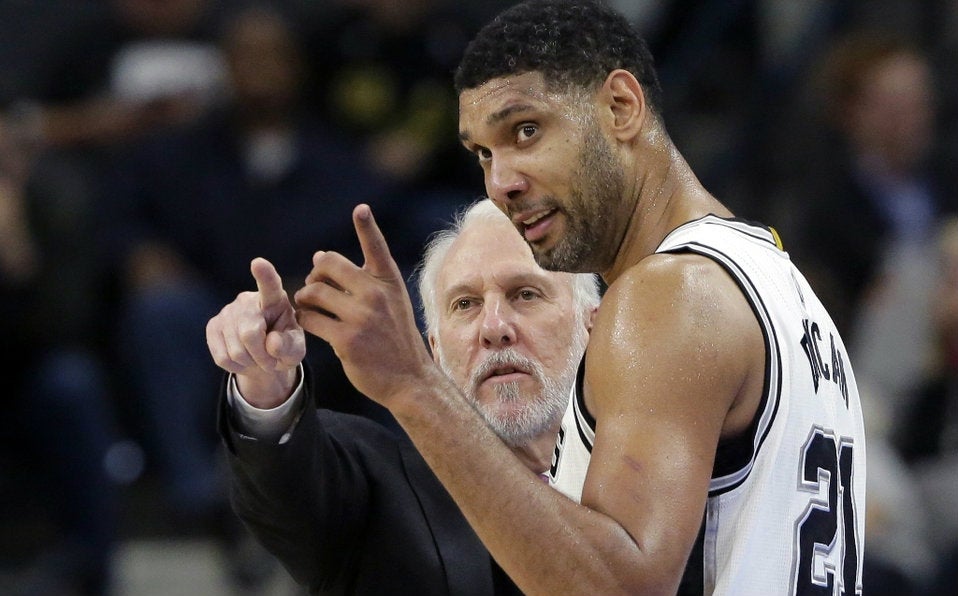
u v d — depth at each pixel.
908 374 21.50
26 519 21.03
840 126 24.69
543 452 10.91
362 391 8.16
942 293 21.22
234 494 9.56
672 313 8.11
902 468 20.58
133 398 22.84
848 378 9.38
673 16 27.80
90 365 21.55
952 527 19.94
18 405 20.89
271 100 23.55
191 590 22.14
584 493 7.92
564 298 10.92
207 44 26.48
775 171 26.16
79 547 20.92
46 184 21.77
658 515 7.66
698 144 27.19
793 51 27.03
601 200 8.88
